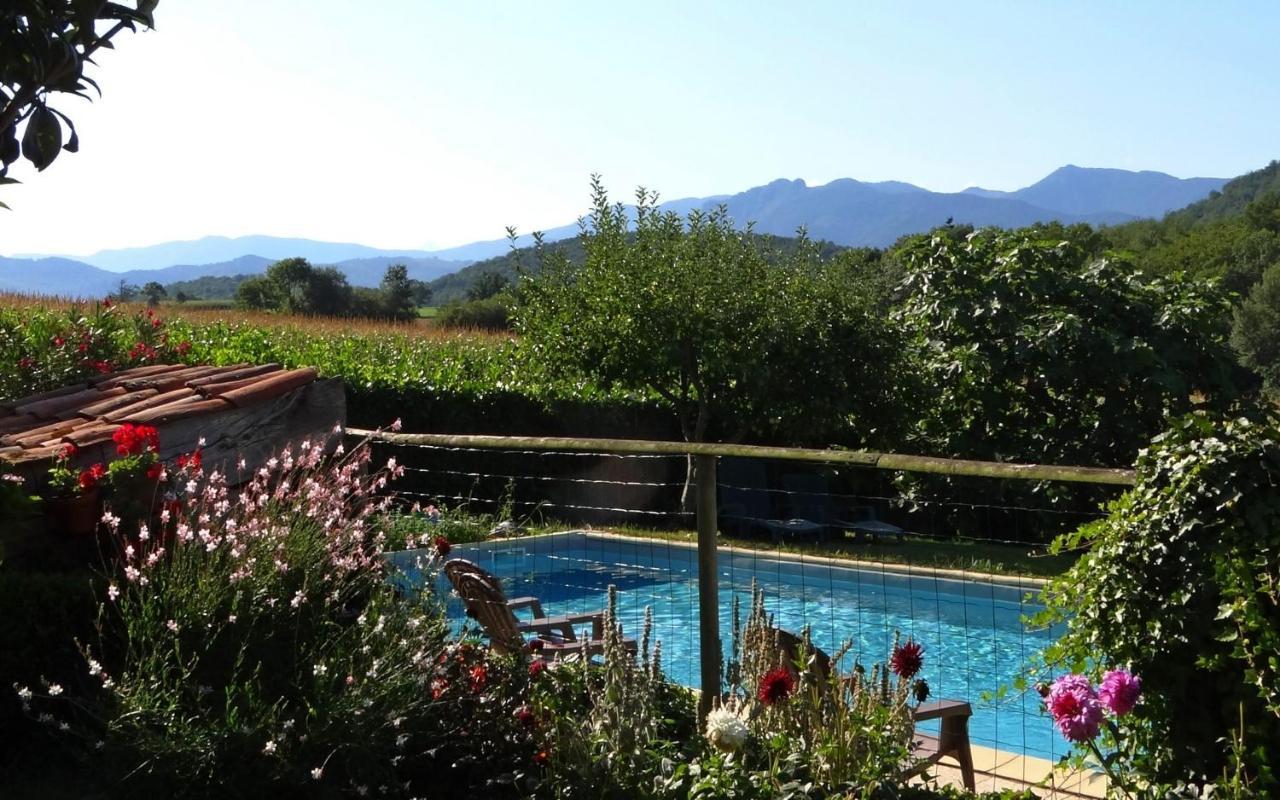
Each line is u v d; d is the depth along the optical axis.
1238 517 3.52
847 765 3.94
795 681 4.61
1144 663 3.73
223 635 5.09
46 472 6.56
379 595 5.38
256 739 4.58
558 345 16.22
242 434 7.85
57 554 6.27
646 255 15.98
